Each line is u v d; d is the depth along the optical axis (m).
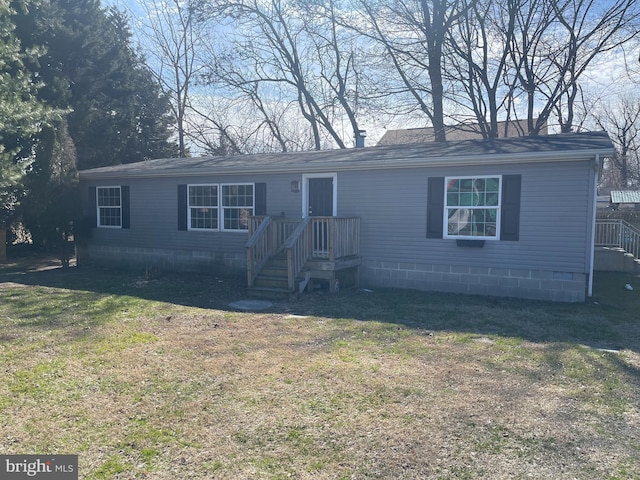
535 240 9.21
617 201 24.73
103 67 21.34
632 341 6.54
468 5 18.02
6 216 16.12
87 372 5.05
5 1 12.07
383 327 7.09
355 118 22.77
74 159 14.80
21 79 13.37
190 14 22.27
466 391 4.62
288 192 11.73
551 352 5.91
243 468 3.28
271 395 4.48
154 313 7.94
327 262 9.84
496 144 10.66
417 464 3.35
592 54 18.11
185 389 4.62
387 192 10.59
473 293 9.81
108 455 3.43
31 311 7.98
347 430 3.82
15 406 4.19
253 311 8.24
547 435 3.77
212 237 12.91
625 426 3.94
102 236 14.80
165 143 26.62
